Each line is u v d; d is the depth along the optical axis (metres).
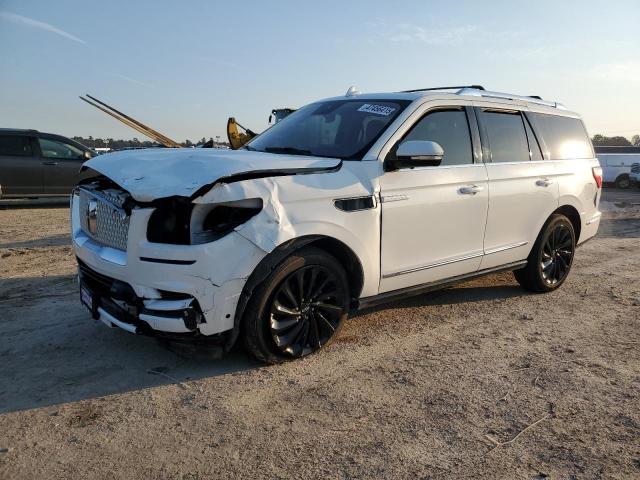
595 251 8.33
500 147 5.00
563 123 5.95
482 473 2.54
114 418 2.95
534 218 5.29
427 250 4.29
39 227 9.72
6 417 2.92
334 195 3.58
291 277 3.49
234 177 3.17
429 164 3.85
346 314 3.90
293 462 2.60
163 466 2.55
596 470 2.59
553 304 5.33
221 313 3.18
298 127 4.68
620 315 5.01
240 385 3.35
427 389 3.38
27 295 5.13
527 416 3.08
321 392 3.30
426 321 4.69
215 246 3.09
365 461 2.62
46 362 3.61
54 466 2.52
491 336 4.37
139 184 3.15
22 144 12.46
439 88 5.04
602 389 3.44
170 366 3.59
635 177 26.53
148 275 3.14
